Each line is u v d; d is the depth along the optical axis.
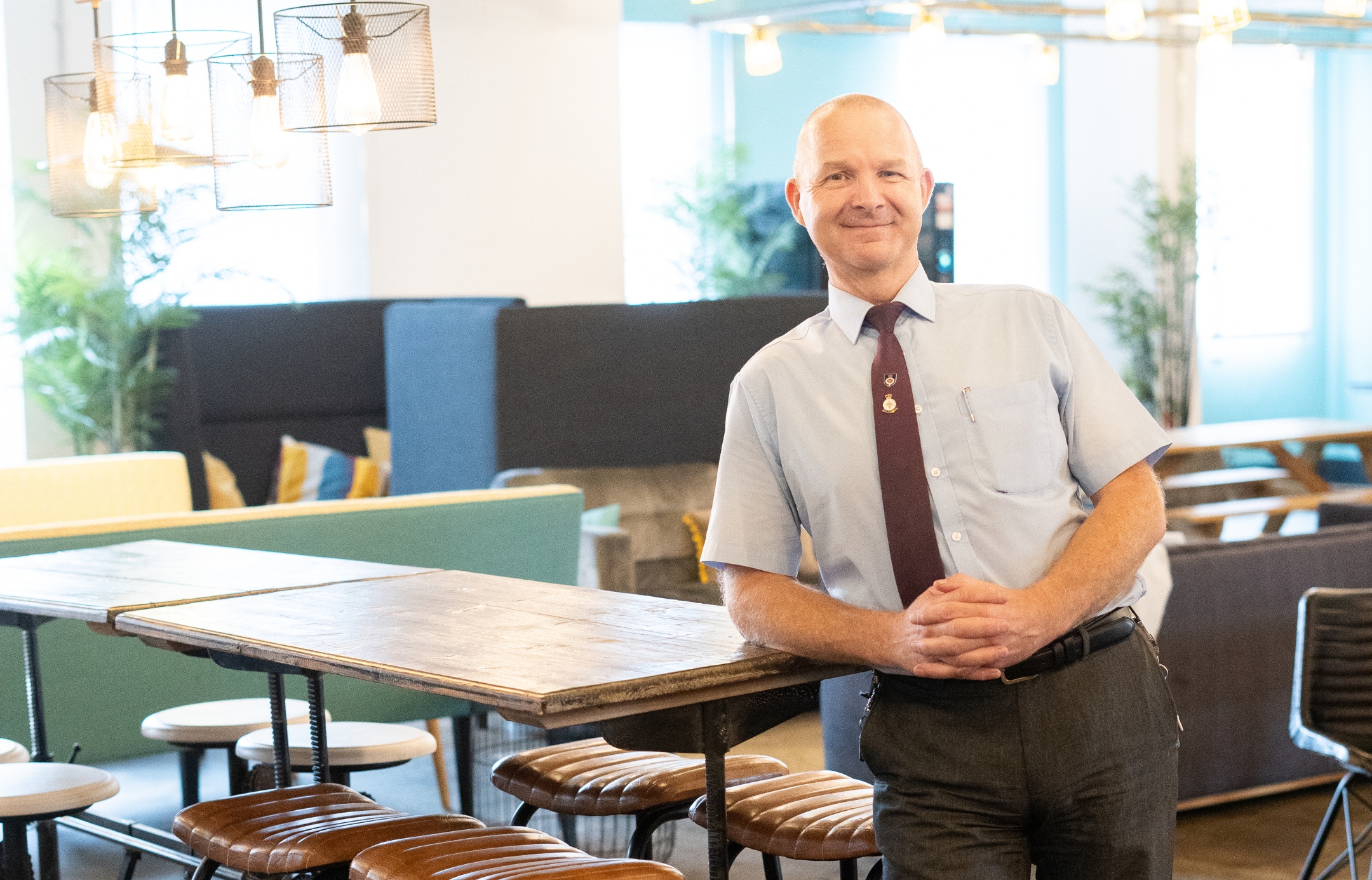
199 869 2.64
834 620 2.09
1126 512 2.08
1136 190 11.35
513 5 9.02
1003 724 2.04
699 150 10.70
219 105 3.62
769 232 10.02
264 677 4.43
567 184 9.27
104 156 3.76
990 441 2.09
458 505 4.53
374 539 4.40
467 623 2.47
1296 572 4.49
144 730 3.63
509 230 9.08
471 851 2.32
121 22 7.92
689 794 2.76
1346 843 4.18
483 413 6.56
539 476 6.09
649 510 6.26
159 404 7.45
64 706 4.14
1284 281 12.70
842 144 2.12
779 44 11.20
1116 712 2.05
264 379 7.97
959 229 11.79
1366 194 12.60
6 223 7.64
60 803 2.88
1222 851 4.15
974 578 2.08
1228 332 12.39
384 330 8.33
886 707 2.13
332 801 2.71
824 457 2.13
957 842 2.06
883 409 2.10
